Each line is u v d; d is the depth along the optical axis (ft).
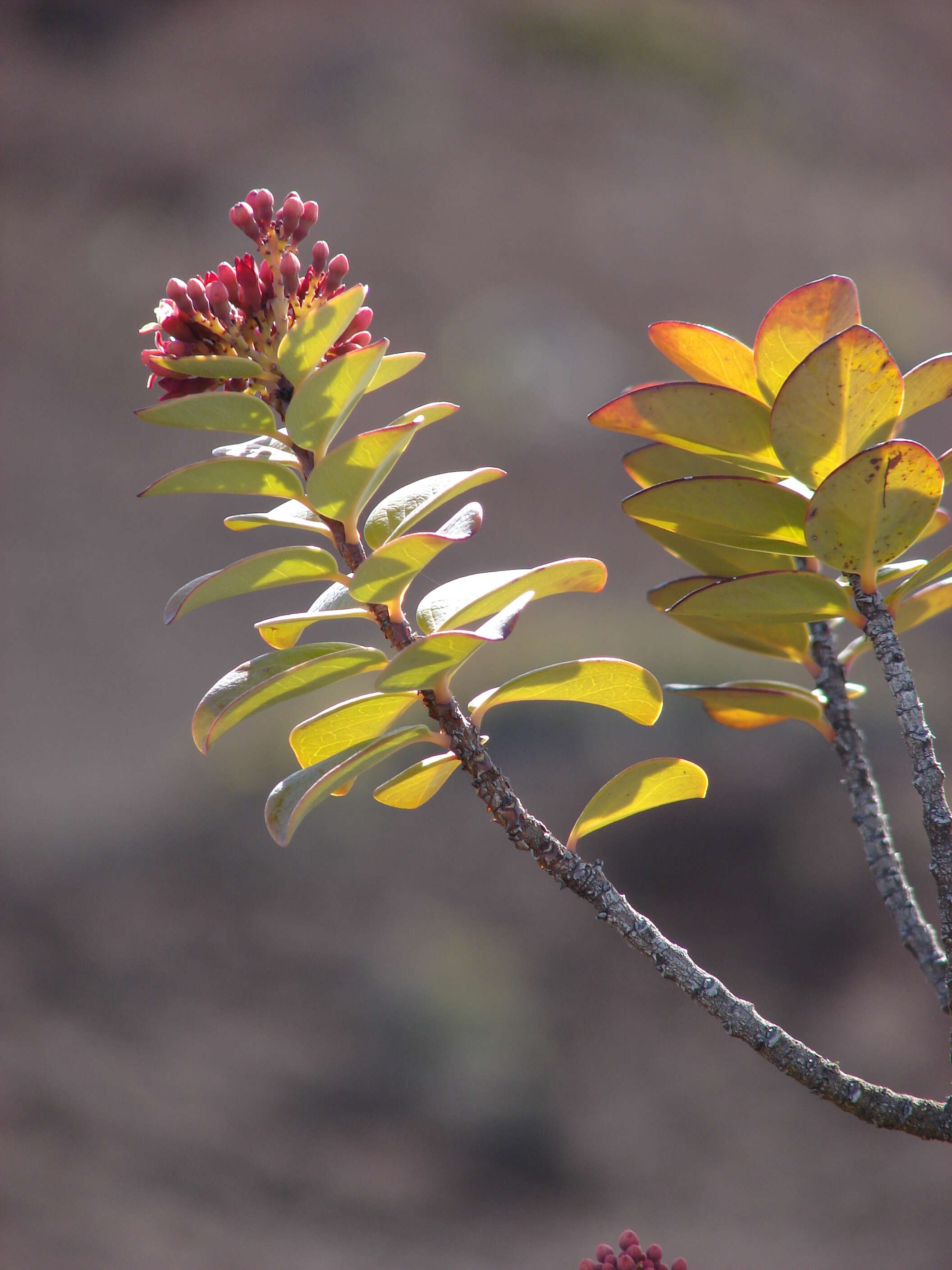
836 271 63.41
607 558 46.32
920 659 30.60
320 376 3.10
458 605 3.54
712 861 27.50
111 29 77.66
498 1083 24.13
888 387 3.17
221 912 27.99
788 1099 24.08
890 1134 23.17
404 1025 25.25
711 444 3.66
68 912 28.09
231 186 65.92
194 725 3.56
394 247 62.85
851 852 26.78
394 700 3.52
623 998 26.13
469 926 27.48
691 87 77.77
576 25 79.00
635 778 3.57
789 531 3.58
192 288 3.49
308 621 3.44
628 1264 3.34
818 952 25.77
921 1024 23.89
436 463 51.08
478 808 29.94
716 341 3.68
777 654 4.20
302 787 3.45
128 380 55.77
